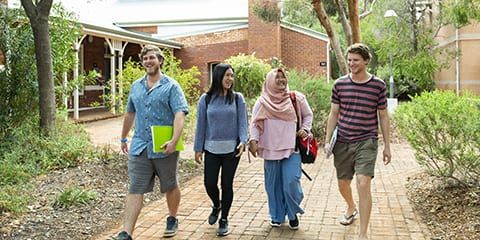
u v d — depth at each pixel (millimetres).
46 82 9383
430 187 6824
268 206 5902
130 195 4629
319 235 5035
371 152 4762
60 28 10570
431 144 6258
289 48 24484
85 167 8039
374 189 7078
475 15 8523
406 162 9406
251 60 18688
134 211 4586
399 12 18453
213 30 25391
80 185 7113
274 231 5180
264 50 24188
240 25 25094
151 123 4617
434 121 6094
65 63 10789
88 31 16094
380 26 19297
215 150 5047
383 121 4828
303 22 23469
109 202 6344
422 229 5176
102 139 12414
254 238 4957
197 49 25641
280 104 5152
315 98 11719
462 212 5598
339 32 26547
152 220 5566
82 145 8820
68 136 9445
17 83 9711
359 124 4805
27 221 5457
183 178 7906
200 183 7531
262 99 5199
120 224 5527
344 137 4875
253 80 18312
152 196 6641
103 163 8289
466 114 5992
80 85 11562
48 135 9141
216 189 5172
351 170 5023
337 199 6512
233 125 5070
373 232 5090
